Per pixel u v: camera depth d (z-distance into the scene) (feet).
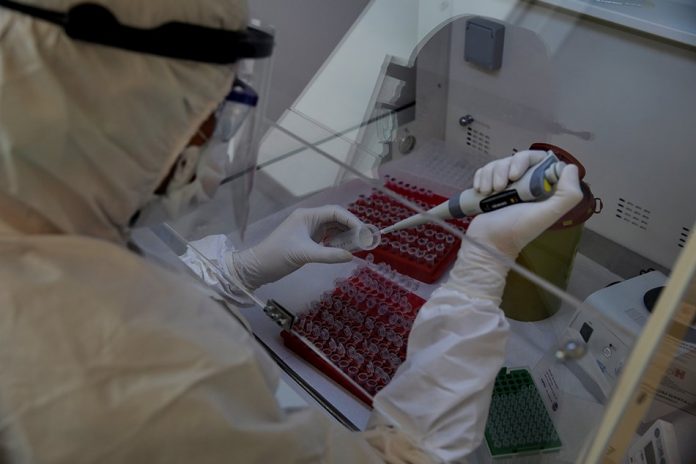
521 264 3.24
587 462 2.56
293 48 3.67
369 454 2.80
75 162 2.24
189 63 2.34
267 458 2.36
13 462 2.12
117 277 2.33
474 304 3.13
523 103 4.57
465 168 4.50
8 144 2.11
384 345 3.76
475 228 3.34
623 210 4.16
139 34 2.18
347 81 4.07
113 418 2.09
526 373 3.39
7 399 2.09
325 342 3.81
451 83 4.78
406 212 4.16
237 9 2.43
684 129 3.87
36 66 2.11
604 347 2.94
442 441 2.87
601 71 4.17
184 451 2.15
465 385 2.95
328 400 3.55
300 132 3.57
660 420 3.38
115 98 2.20
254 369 2.41
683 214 3.95
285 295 4.13
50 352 2.12
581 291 3.57
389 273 4.25
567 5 4.24
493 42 4.52
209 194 2.92
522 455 3.15
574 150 4.41
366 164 4.00
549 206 3.20
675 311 2.23
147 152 2.38
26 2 2.12
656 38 3.85
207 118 2.52
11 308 2.15
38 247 2.30
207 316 2.46
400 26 4.56
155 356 2.20
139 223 2.82
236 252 4.12
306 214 4.15
